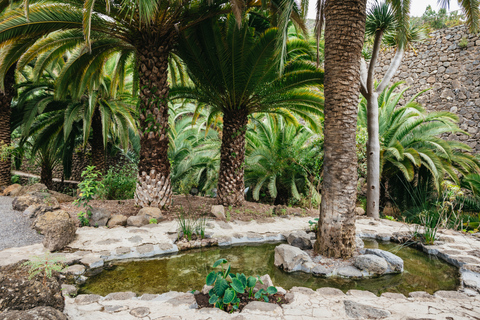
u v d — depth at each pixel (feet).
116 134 33.22
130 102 31.35
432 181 29.78
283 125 29.17
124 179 27.37
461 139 32.78
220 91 22.12
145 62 19.36
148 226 16.38
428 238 15.71
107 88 29.78
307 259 12.21
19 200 16.94
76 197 21.57
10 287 6.47
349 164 12.80
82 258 11.65
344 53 12.71
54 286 7.22
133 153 40.70
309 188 27.78
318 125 26.55
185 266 12.09
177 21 18.69
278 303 8.48
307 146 28.89
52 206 17.03
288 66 20.22
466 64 32.91
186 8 17.76
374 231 18.40
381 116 30.86
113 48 21.83
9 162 26.48
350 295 9.30
